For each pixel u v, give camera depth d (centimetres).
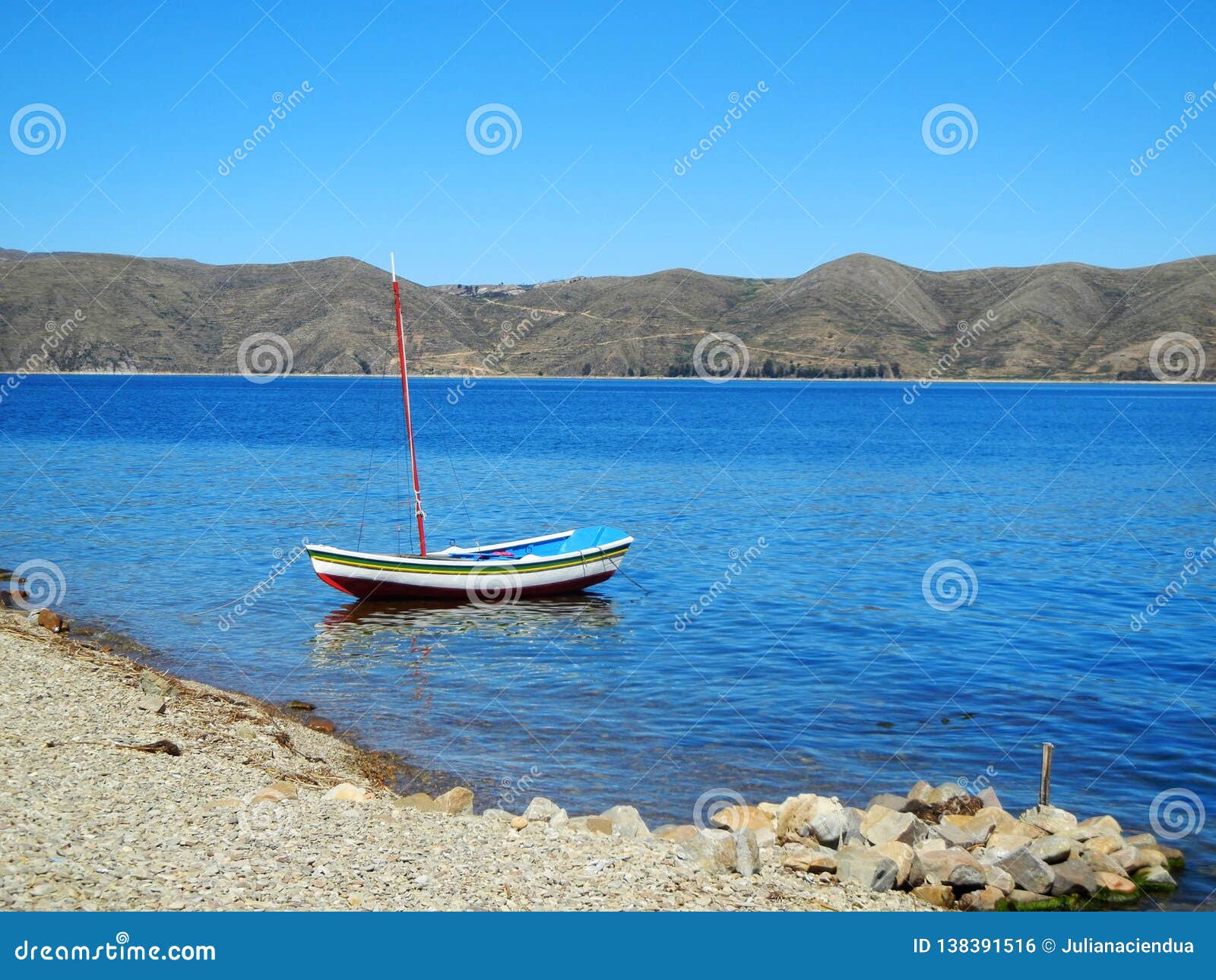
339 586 3488
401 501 6450
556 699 2444
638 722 2266
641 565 4394
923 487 7638
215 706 2106
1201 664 2852
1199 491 7469
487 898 1121
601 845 1348
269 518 5569
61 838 1116
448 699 2434
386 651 2909
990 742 2183
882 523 5769
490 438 12162
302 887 1084
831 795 1869
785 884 1302
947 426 15025
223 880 1068
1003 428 14700
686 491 7238
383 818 1374
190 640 2973
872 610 3538
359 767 1891
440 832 1346
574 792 1833
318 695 2447
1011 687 2602
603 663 2795
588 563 3728
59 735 1597
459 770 1933
